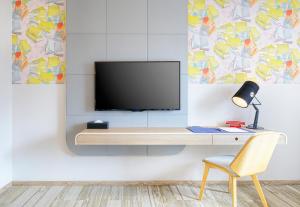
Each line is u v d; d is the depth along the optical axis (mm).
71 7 3068
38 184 3133
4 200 2701
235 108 3178
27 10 3102
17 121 3123
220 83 3164
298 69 3180
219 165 2461
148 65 3023
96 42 3086
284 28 3168
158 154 3154
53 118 3135
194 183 3172
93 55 3086
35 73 3113
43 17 3109
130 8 3088
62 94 3133
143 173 3158
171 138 2672
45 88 3125
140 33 3096
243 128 2959
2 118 2920
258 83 3172
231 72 3160
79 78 3084
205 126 3154
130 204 2609
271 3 3160
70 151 3131
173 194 2873
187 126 3125
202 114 3172
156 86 3033
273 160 3219
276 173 3225
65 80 3119
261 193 2469
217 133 2676
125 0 3088
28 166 3135
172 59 3105
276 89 3180
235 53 3156
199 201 2695
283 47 3170
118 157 3148
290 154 3215
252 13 3158
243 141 2676
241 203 2662
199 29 3150
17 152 3131
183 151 3174
